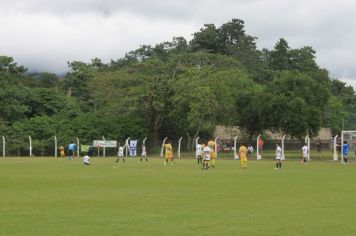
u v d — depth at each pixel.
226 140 99.88
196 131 91.88
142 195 23.86
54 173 39.09
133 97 88.44
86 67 123.06
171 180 32.44
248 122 81.50
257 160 67.56
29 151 82.25
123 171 41.88
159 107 89.31
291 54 138.38
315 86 75.88
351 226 15.85
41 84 133.25
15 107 90.81
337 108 105.50
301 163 58.31
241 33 144.50
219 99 83.00
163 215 17.88
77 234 14.61
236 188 27.20
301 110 72.25
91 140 86.94
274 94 74.38
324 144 106.06
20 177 34.88
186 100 84.44
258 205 20.42
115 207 19.81
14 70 102.69
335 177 35.34
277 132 81.81
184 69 91.69
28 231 15.03
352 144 69.44
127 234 14.63
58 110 96.62
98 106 105.75
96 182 30.89
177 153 84.44
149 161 63.12
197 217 17.47
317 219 17.08
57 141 83.75
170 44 139.88
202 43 135.62
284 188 27.20
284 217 17.48
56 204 20.67
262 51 145.12
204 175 37.12
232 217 17.47
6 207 19.83
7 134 84.56
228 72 86.44
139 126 90.81
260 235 14.53
